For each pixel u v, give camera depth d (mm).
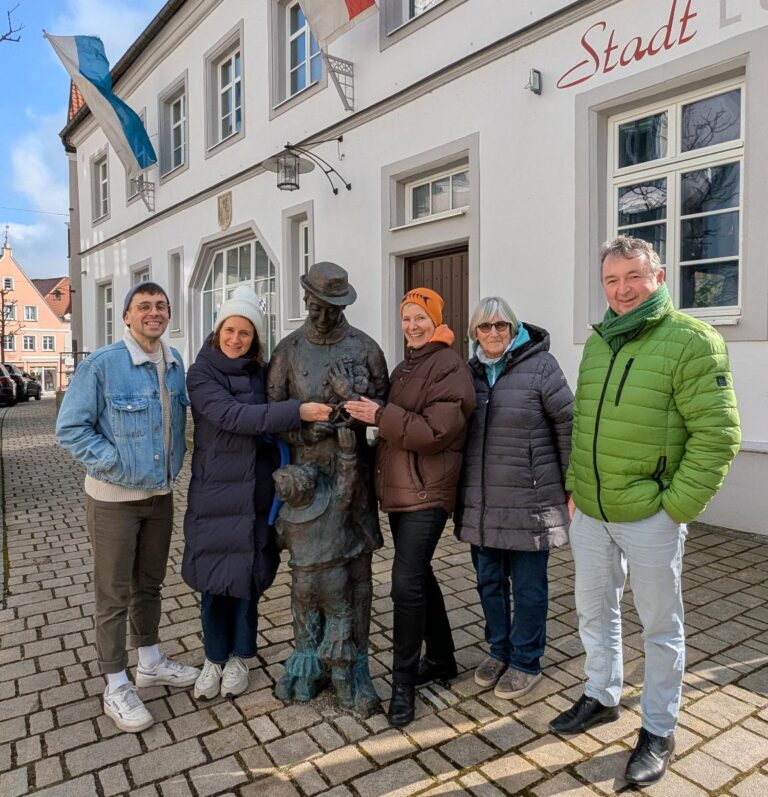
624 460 2195
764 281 4602
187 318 12555
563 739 2469
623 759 2340
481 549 2875
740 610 3562
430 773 2291
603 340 2330
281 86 9648
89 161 17594
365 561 2770
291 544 2705
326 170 8555
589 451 2297
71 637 3484
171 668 2951
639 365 2174
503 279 6316
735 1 4633
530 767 2311
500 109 6266
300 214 9250
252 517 2719
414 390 2562
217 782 2266
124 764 2377
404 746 2447
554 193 5852
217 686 2830
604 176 5594
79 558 4898
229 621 2875
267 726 2596
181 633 3523
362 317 8141
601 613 2496
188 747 2471
